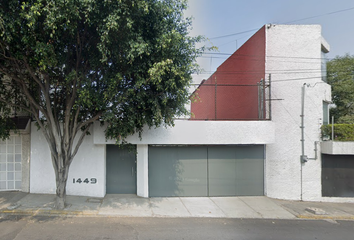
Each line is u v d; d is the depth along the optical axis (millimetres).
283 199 9906
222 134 9602
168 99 7570
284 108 10133
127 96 7043
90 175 9305
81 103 6918
